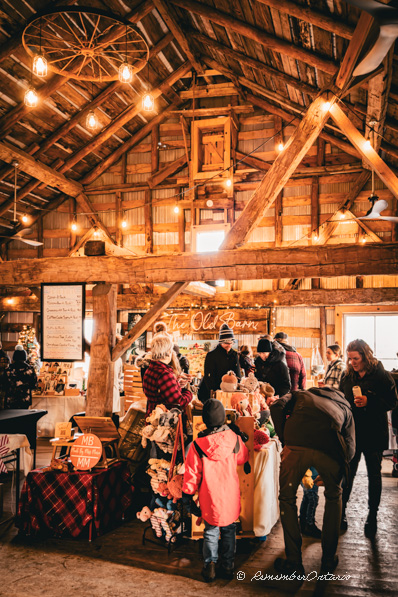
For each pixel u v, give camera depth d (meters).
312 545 3.57
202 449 3.03
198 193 9.64
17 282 5.10
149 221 9.95
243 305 9.53
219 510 2.99
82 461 3.80
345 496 3.82
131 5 7.29
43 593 2.85
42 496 3.79
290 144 4.91
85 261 4.96
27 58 7.12
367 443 3.72
